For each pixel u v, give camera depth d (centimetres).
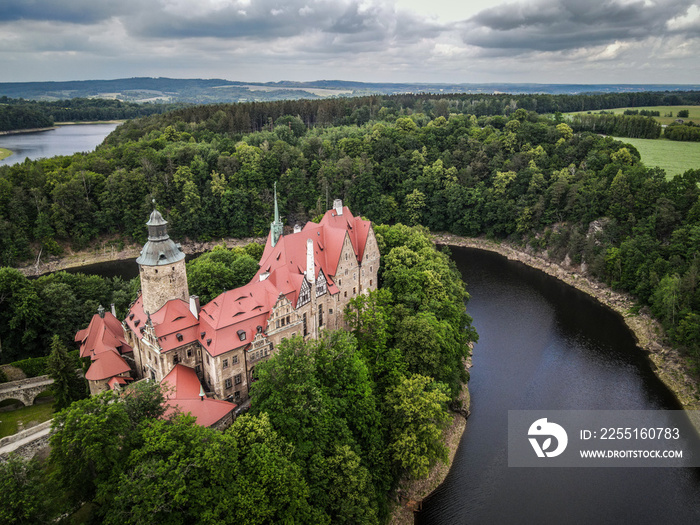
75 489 5075
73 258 17300
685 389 10000
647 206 15175
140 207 18462
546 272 16762
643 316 12788
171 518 4644
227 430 5666
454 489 7619
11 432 7512
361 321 8981
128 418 5106
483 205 19962
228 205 19400
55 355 7619
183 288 7994
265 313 7962
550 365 10931
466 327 11012
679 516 7162
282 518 5216
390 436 7494
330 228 10062
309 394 6369
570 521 7056
